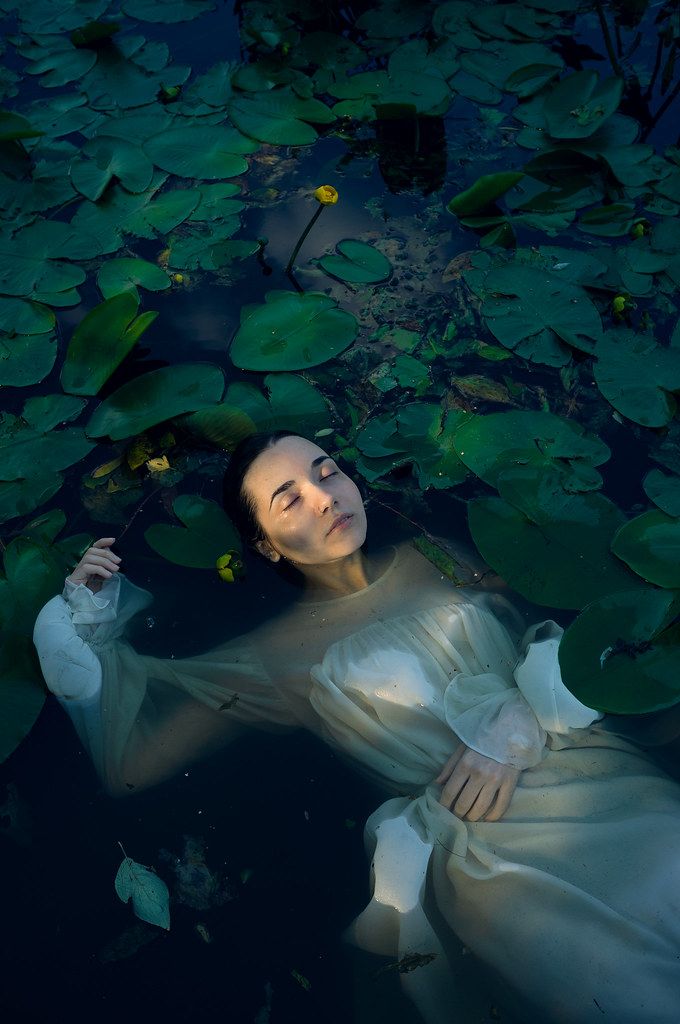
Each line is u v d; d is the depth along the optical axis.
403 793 2.26
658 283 3.17
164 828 2.20
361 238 3.47
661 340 2.98
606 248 3.28
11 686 2.35
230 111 3.85
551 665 2.21
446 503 2.71
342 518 2.49
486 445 2.68
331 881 2.09
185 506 2.72
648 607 2.29
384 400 2.98
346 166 3.77
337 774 2.30
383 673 2.32
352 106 3.91
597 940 1.81
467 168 3.68
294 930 2.03
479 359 3.05
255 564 2.67
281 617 2.55
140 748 2.33
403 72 4.02
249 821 2.21
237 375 3.06
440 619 2.42
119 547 2.70
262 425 2.86
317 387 3.03
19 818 2.21
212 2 4.57
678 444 2.73
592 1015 1.78
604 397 2.75
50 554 2.62
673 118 3.76
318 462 2.52
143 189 3.60
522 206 3.50
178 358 3.10
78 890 2.11
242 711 2.43
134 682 2.41
